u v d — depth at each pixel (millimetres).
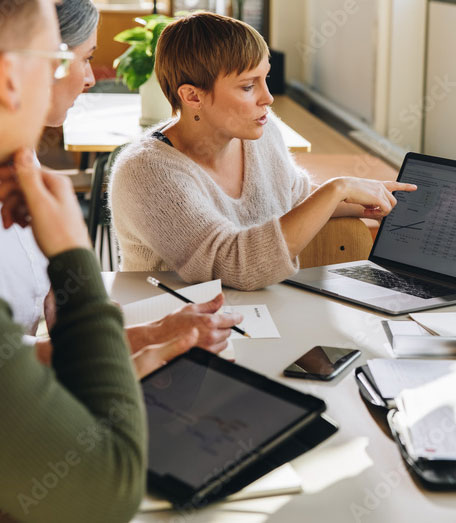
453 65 3674
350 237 1908
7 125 754
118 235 1763
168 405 983
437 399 1054
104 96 3602
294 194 1985
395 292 1541
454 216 1587
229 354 1236
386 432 1063
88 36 1448
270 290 1579
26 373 686
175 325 1215
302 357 1258
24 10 742
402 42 4258
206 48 1586
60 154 3799
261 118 1667
